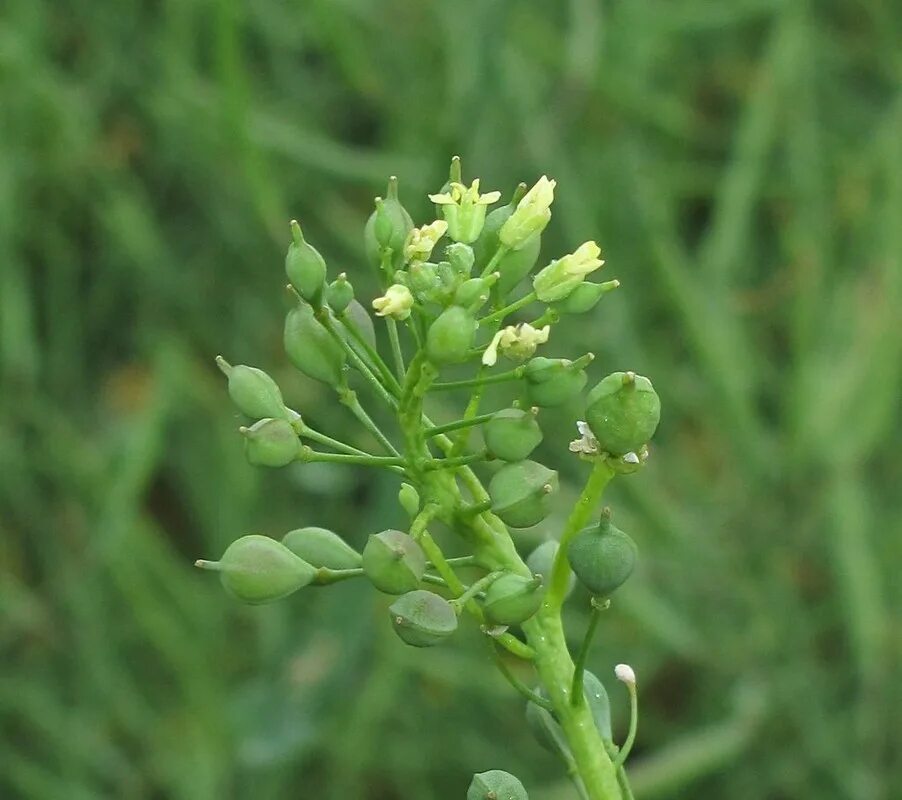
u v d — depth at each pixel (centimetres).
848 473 42
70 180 47
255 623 43
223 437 45
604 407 26
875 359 42
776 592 42
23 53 45
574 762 27
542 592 26
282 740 39
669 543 42
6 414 44
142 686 43
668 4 49
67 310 47
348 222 46
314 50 52
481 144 46
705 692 43
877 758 41
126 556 42
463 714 42
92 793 40
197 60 50
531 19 49
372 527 40
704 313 44
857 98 53
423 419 26
